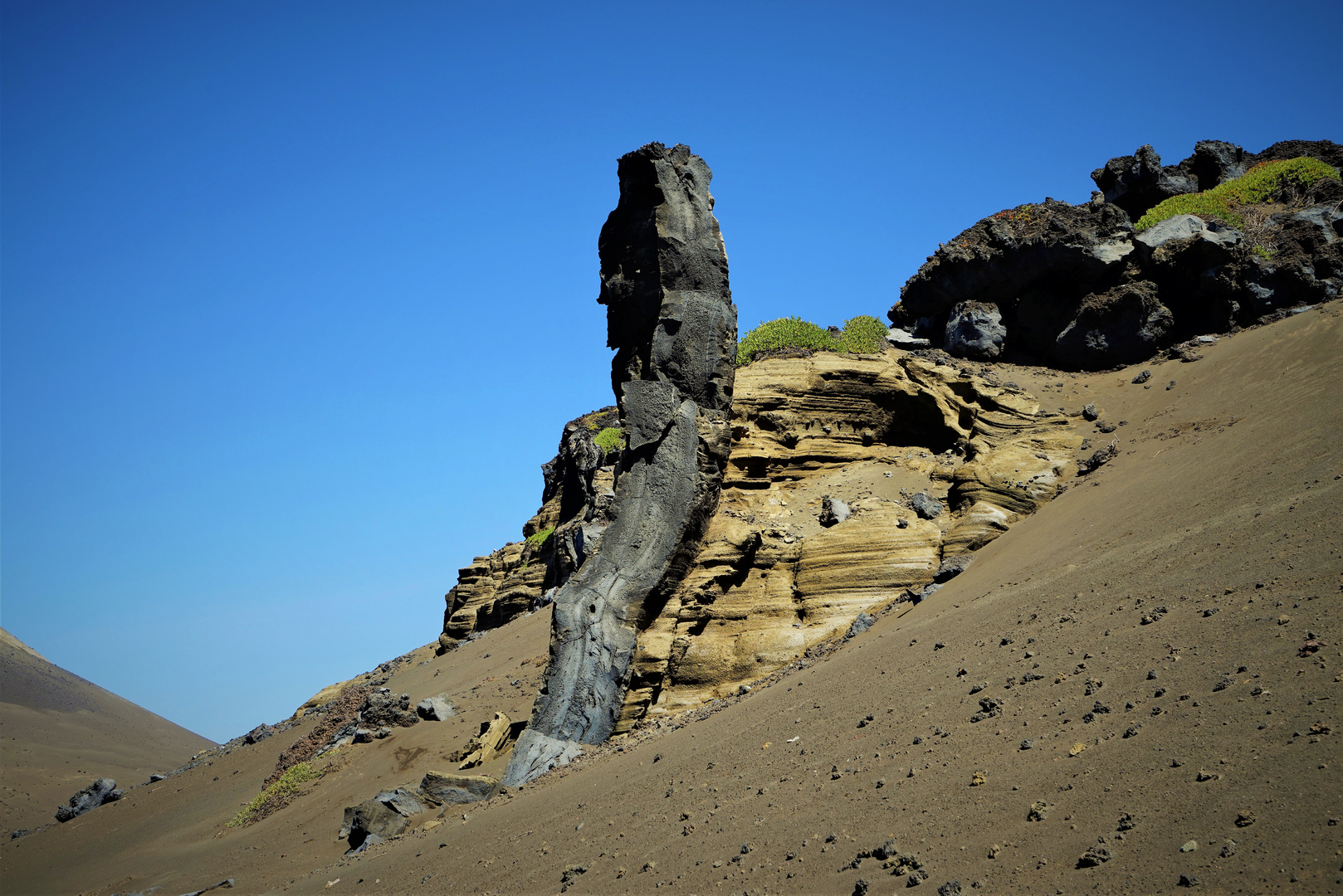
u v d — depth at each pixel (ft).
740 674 78.95
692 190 94.84
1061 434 86.74
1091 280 98.89
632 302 95.04
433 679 127.34
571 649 81.92
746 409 94.99
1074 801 32.45
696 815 48.01
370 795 89.25
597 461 152.56
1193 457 70.38
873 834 36.78
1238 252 92.73
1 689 290.97
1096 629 48.32
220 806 112.88
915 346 107.34
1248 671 36.04
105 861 104.94
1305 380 72.43
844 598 80.23
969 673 50.78
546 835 56.03
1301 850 24.91
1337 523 45.65
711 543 85.35
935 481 88.94
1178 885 25.66
